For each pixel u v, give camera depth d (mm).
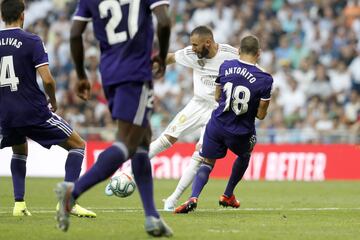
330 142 61156
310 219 27031
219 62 31125
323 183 53938
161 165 58438
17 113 25719
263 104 27297
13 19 25812
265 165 58312
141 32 19688
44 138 26234
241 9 80000
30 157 57594
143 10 19781
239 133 27656
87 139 62531
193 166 29531
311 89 70062
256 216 27891
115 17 19719
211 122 28094
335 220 26797
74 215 26594
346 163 57688
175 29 79500
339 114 67625
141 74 19484
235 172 29281
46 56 25766
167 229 20250
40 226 23125
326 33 76062
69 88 74250
